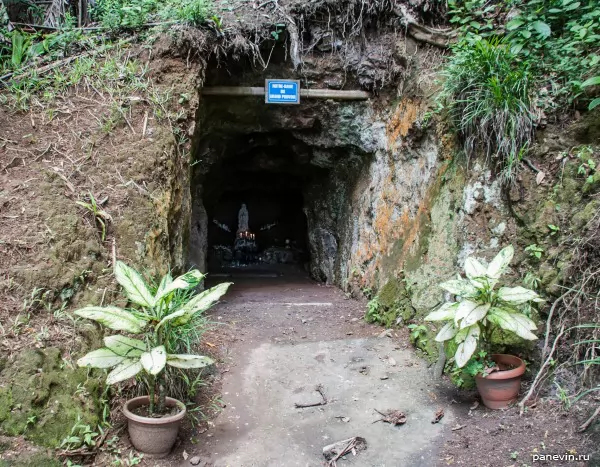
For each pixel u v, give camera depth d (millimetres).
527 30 4262
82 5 5727
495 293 3240
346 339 4676
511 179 3891
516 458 2816
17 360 2844
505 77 4059
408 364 4078
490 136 4082
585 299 3271
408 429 3293
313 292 7180
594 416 2869
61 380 2908
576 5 4145
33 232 3416
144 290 2939
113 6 5258
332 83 5910
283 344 4543
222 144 6773
